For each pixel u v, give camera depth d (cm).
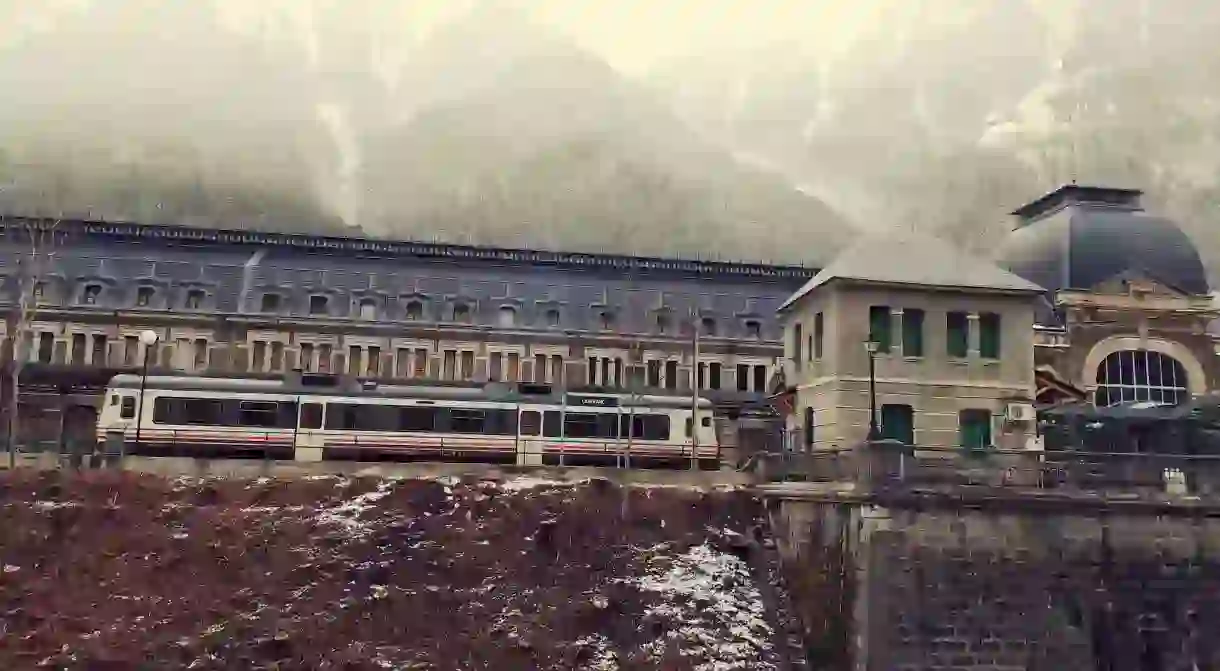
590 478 3400
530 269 6856
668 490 3356
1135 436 4066
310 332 6256
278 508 3198
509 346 6444
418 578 2967
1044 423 4028
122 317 6047
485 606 2898
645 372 6525
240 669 2628
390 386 4416
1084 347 4816
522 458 4372
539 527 3158
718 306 6850
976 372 3456
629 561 3116
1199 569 2655
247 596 2845
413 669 2667
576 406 4478
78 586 2839
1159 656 2600
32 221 6362
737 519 3331
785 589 3075
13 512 3025
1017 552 2605
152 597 2825
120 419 4116
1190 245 5359
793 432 3959
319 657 2677
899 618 2523
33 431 5419
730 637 2875
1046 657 2542
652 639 2834
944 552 2578
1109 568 2628
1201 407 4081
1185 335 4875
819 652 2772
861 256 3622
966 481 2631
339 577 2927
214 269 6400
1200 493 2691
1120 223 5350
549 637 2806
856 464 2702
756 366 6581
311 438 4212
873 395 2973
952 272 3534
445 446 4309
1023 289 3478
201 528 3077
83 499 3134
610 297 6769
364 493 3288
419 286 6594
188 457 4012
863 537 2583
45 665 2575
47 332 5972
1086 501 2620
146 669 2598
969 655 2533
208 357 6125
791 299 3966
